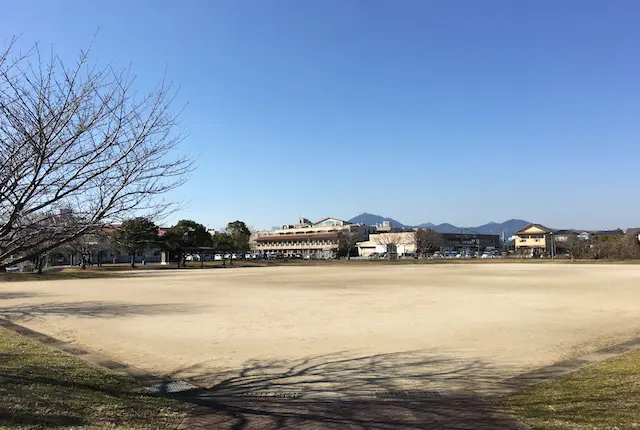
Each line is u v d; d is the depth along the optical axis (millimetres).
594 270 55375
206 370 9922
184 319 17844
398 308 20656
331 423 6285
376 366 10102
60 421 5906
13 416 5891
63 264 78125
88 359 10992
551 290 29547
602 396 7078
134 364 10570
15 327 16094
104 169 5836
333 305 22047
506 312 19094
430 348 12047
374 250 140125
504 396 7543
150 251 93250
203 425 6191
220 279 44344
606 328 15039
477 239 157000
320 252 143875
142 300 25438
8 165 5199
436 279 41375
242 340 13406
